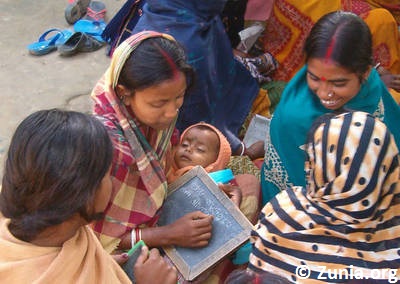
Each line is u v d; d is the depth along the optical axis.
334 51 1.83
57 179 1.15
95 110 1.90
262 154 2.86
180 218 2.04
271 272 1.50
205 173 2.14
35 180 1.15
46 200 1.17
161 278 1.73
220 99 2.88
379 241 1.47
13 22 4.06
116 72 1.77
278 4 3.21
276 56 3.34
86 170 1.17
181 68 1.76
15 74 3.50
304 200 1.54
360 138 1.38
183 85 1.79
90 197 1.20
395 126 2.49
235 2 3.02
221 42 2.78
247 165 2.69
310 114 2.13
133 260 1.80
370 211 1.40
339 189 1.40
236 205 2.15
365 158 1.37
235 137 2.85
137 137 1.92
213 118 2.84
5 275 1.24
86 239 1.35
